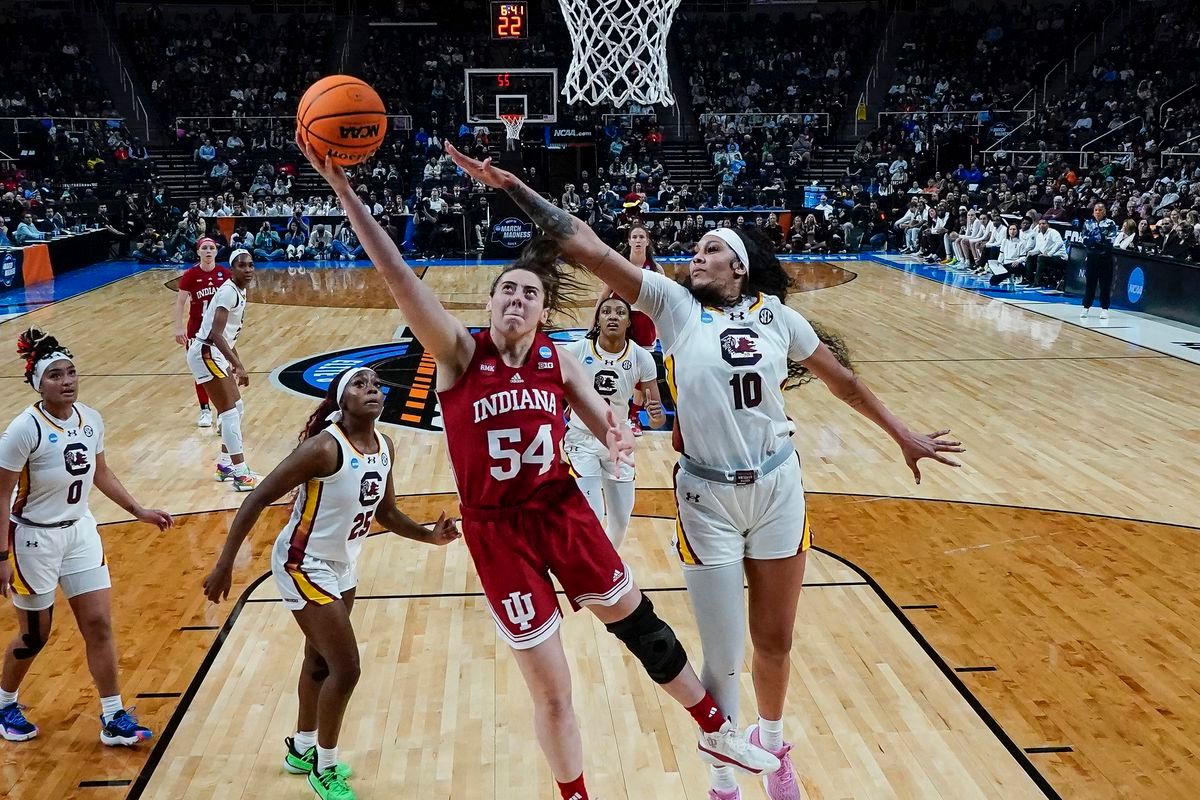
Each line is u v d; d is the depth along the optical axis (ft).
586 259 11.10
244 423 32.96
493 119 90.99
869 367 40.75
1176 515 24.32
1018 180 84.53
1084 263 58.13
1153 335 47.09
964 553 22.03
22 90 90.27
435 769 14.32
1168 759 14.48
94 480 15.46
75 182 82.94
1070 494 25.82
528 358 10.69
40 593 14.48
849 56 105.70
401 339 46.39
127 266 76.33
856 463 28.45
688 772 14.19
